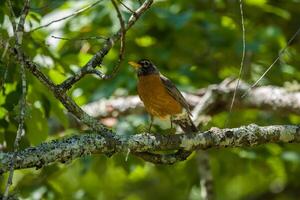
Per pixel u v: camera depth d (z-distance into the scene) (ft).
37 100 31.99
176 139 26.03
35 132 32.32
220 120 43.75
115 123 41.50
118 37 25.61
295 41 49.67
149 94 35.37
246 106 39.22
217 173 47.91
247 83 41.29
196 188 49.57
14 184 40.55
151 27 45.57
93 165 43.75
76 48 43.55
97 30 43.88
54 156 23.95
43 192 39.96
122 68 42.96
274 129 26.78
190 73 43.91
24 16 23.18
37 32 34.09
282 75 44.47
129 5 42.27
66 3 43.80
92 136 24.80
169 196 55.93
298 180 53.16
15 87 29.22
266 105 38.86
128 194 55.47
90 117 24.93
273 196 57.47
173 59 46.21
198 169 45.78
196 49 46.37
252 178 55.98
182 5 46.19
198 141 26.32
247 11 48.60
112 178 53.88
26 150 23.81
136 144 25.43
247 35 45.88
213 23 45.29
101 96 40.24
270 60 45.98
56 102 32.99
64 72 34.47
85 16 44.39
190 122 35.83
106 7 43.04
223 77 46.47
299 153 45.52
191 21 44.93
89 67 24.80
